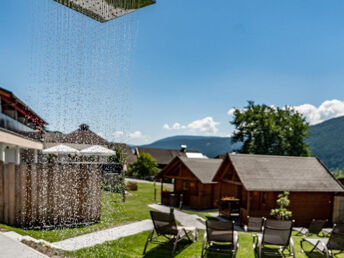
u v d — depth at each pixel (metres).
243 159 14.66
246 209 13.23
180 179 20.11
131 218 10.27
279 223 6.49
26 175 8.14
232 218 14.57
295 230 10.54
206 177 17.94
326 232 10.33
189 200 19.38
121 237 7.64
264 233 6.55
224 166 15.80
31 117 18.47
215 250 6.77
